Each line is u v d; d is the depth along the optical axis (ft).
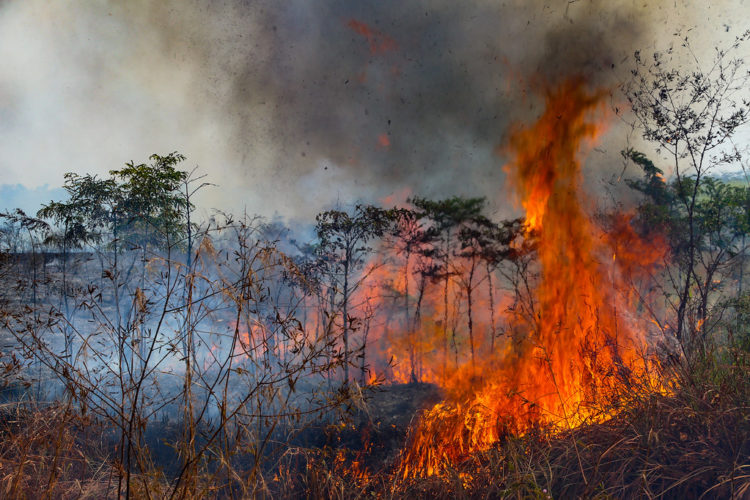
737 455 7.77
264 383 7.92
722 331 13.85
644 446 8.61
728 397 9.06
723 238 23.73
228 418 7.62
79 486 7.87
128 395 7.90
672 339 12.96
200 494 7.30
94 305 9.20
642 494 7.84
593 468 8.59
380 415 20.84
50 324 9.62
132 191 22.61
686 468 8.10
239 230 9.57
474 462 10.87
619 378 11.80
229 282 8.27
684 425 9.02
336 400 8.91
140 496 7.41
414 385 26.76
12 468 7.89
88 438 9.08
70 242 22.76
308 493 9.38
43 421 8.52
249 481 7.70
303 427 9.14
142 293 8.21
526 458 9.53
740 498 7.16
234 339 8.05
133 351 8.08
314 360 8.88
